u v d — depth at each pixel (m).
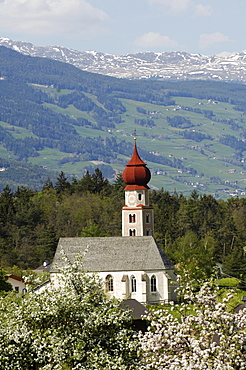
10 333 167.75
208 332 155.88
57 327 172.00
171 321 162.75
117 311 177.25
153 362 156.12
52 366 165.12
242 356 149.00
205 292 166.00
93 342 169.25
